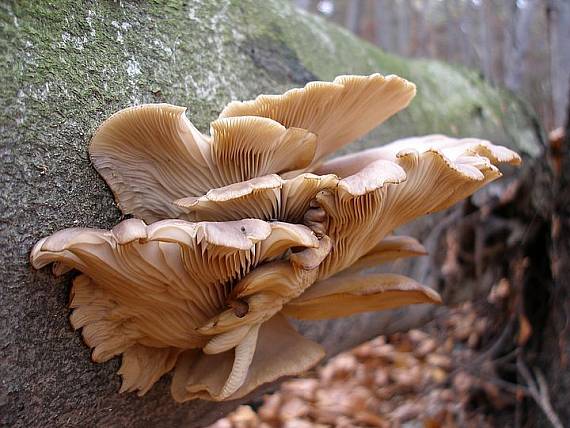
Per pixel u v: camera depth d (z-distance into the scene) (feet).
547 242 1.49
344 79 0.69
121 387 0.81
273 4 1.17
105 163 0.72
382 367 2.20
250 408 1.91
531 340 1.52
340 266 0.83
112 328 0.75
